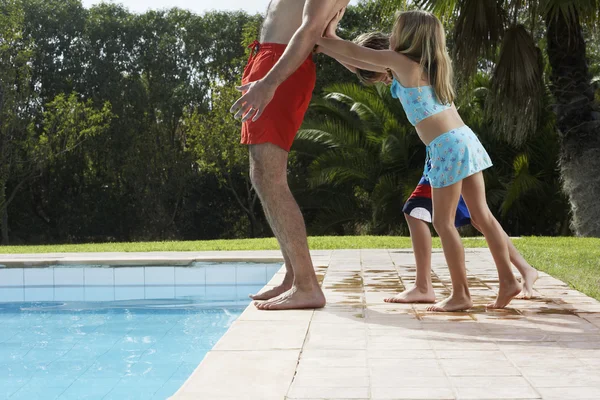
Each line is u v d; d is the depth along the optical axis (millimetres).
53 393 2809
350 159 15836
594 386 1938
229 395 1873
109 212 25344
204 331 4285
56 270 6527
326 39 3439
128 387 2893
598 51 16734
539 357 2330
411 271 5207
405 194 14492
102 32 25859
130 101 25359
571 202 10594
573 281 4477
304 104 3623
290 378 2061
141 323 4613
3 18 21625
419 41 3293
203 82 26328
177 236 25562
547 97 14391
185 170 24922
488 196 14477
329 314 3307
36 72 25438
